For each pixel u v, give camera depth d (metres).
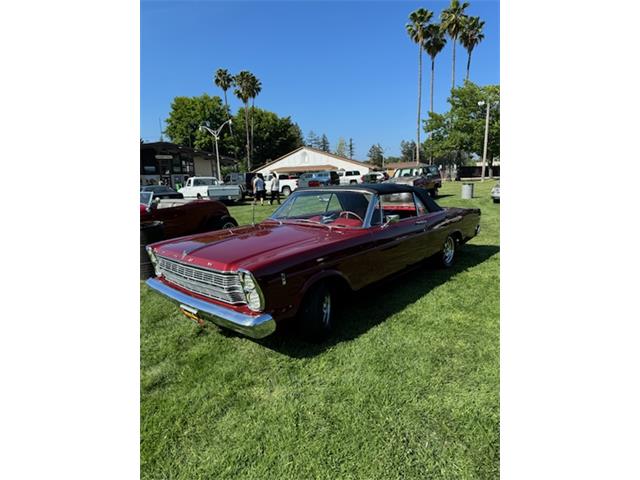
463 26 35.94
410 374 2.62
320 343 3.11
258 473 1.88
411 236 4.15
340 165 43.47
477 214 5.80
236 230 3.85
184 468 1.92
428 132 37.41
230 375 2.72
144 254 4.91
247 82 45.12
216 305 2.83
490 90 32.72
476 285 4.43
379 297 4.11
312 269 2.91
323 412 2.28
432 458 1.91
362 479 1.81
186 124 54.53
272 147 60.03
